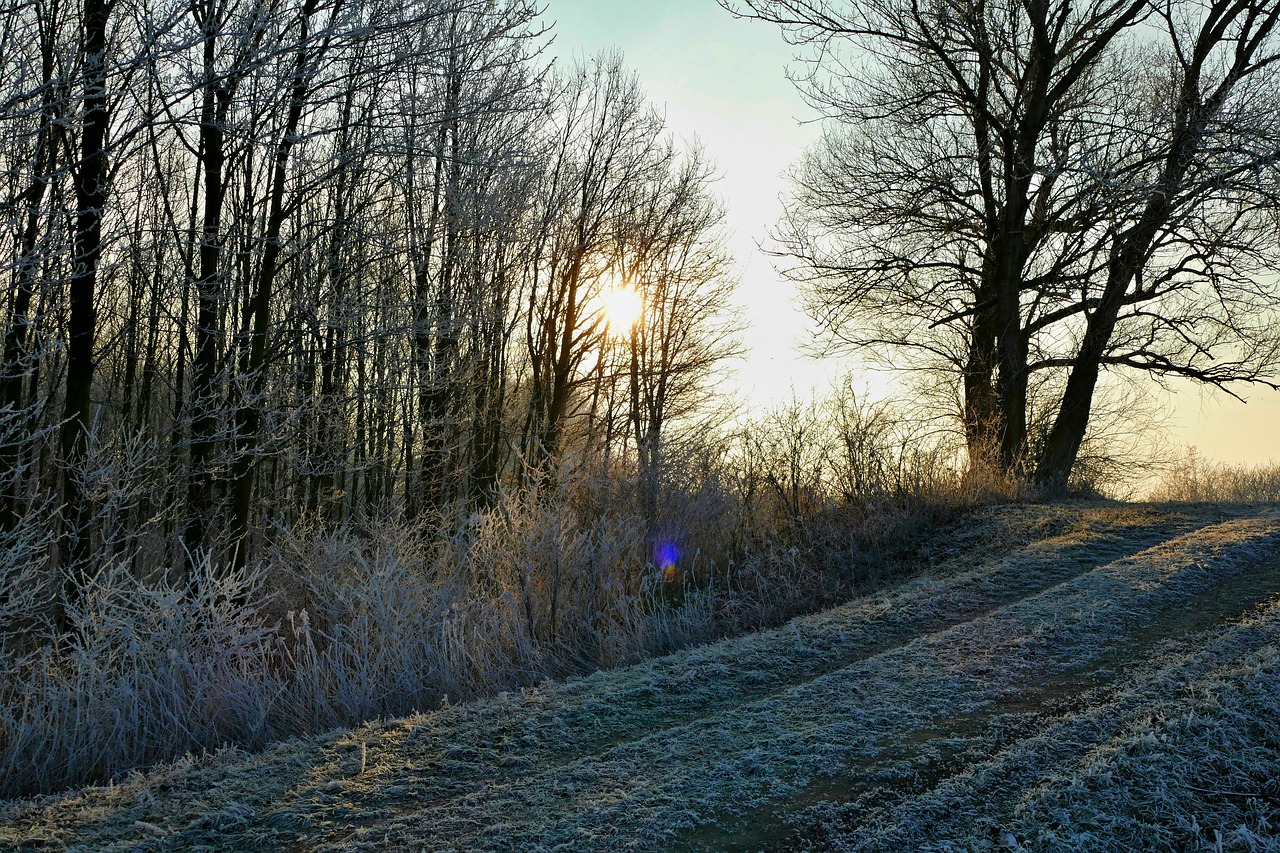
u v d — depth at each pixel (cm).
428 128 1157
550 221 1948
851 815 427
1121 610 711
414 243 1416
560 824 430
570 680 711
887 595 925
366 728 597
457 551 1123
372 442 1548
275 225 1155
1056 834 393
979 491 1427
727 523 1309
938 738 505
